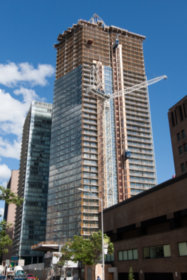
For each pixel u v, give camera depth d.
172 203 46.44
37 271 111.88
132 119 192.00
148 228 53.84
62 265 80.56
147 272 49.19
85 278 63.03
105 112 184.62
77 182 163.62
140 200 54.94
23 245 188.50
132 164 177.12
